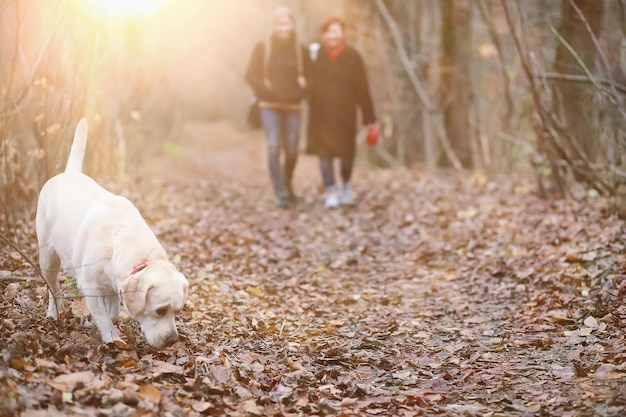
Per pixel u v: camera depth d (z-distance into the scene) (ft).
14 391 10.02
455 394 12.24
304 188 36.24
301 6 52.70
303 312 17.34
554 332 15.16
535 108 26.02
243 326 15.52
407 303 18.19
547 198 26.30
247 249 22.41
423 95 39.93
